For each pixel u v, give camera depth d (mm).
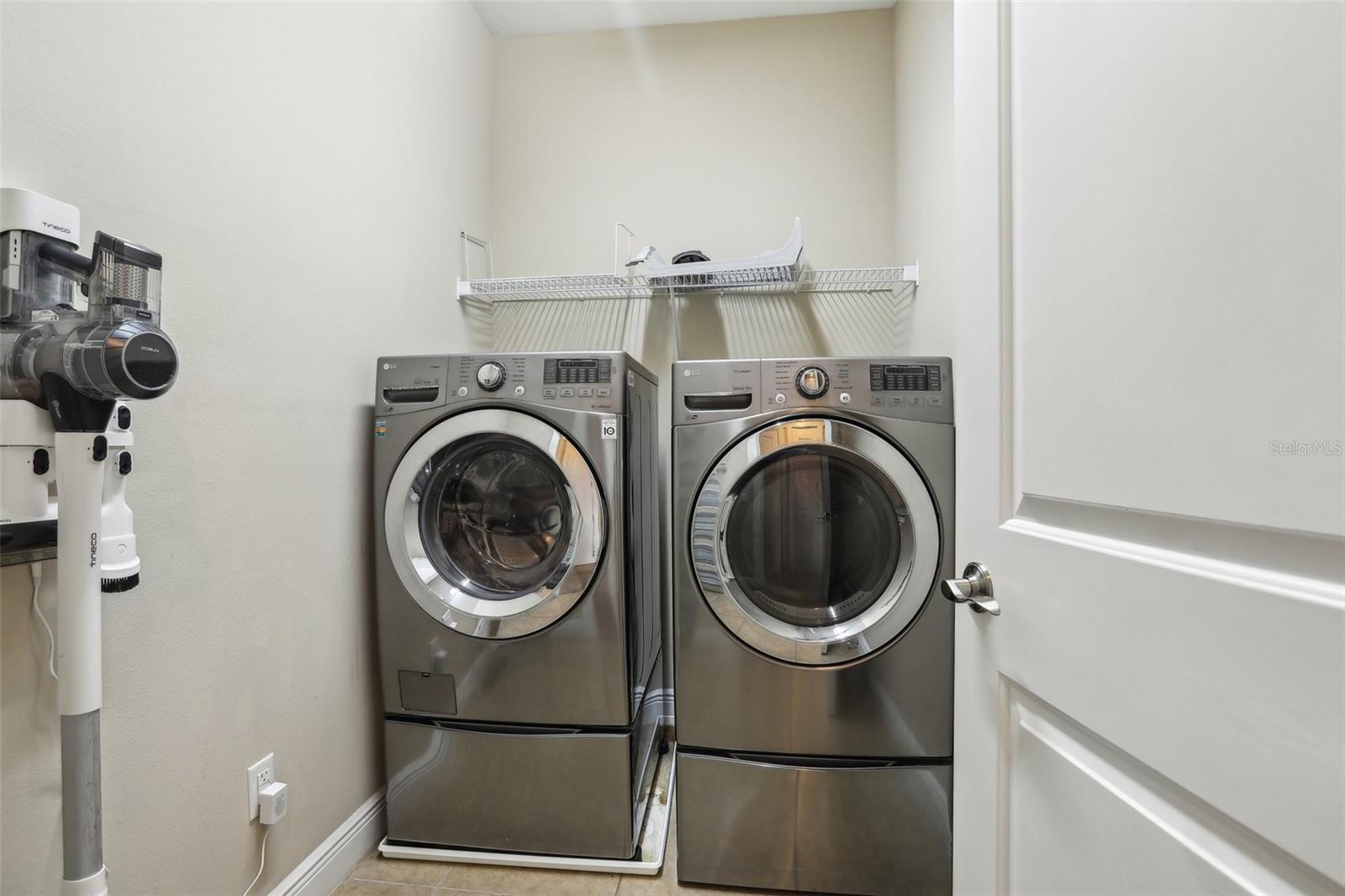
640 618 1510
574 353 1368
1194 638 478
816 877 1306
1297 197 409
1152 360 521
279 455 1188
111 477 691
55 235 748
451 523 1469
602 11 2156
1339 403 384
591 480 1332
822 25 2168
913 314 1911
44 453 711
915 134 1887
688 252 2037
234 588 1076
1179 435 495
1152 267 522
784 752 1319
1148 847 524
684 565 1340
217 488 1044
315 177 1303
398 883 1330
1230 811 447
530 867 1385
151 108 933
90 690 634
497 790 1389
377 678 1496
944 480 1299
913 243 1911
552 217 2262
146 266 725
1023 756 706
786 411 1326
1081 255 610
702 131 2215
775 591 1383
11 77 754
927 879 1284
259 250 1141
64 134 811
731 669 1326
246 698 1101
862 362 1328
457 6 2008
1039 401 676
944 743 1292
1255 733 430
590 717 1358
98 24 854
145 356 654
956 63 859
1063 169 639
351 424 1415
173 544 960
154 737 928
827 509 1374
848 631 1305
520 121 2283
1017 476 720
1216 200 465
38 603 790
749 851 1320
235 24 1091
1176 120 500
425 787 1408
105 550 675
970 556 807
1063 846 634
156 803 931
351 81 1438
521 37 2289
